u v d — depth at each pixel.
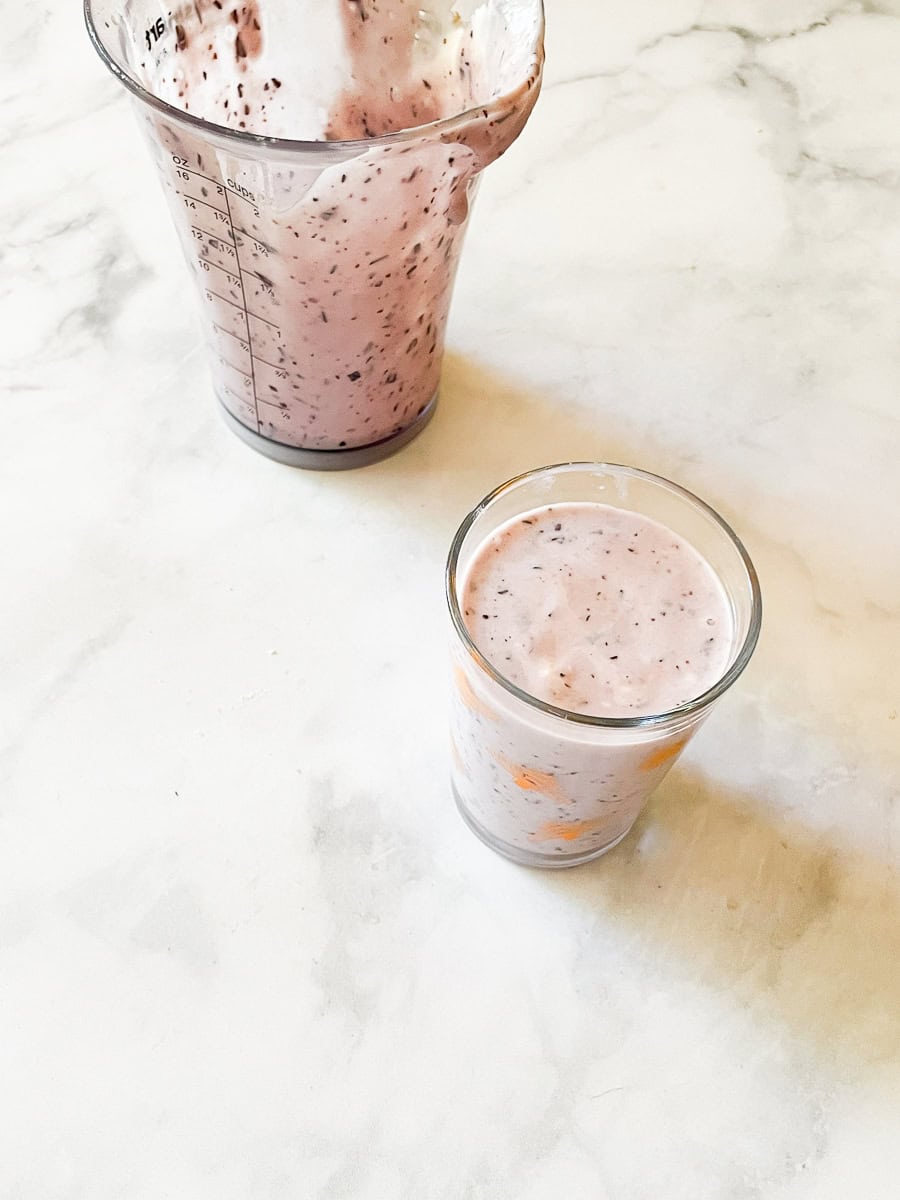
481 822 0.32
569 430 0.41
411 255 0.32
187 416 0.41
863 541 0.39
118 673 0.34
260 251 0.31
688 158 0.50
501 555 0.29
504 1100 0.28
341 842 0.32
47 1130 0.27
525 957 0.30
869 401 0.43
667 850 0.32
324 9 0.37
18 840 0.31
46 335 0.42
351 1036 0.29
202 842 0.32
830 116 0.52
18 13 0.54
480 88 0.36
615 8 0.56
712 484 0.40
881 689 0.35
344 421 0.37
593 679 0.27
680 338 0.44
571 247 0.46
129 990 0.29
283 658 0.35
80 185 0.47
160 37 0.35
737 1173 0.27
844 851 0.32
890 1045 0.29
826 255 0.47
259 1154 0.27
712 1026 0.29
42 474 0.39
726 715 0.35
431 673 0.35
